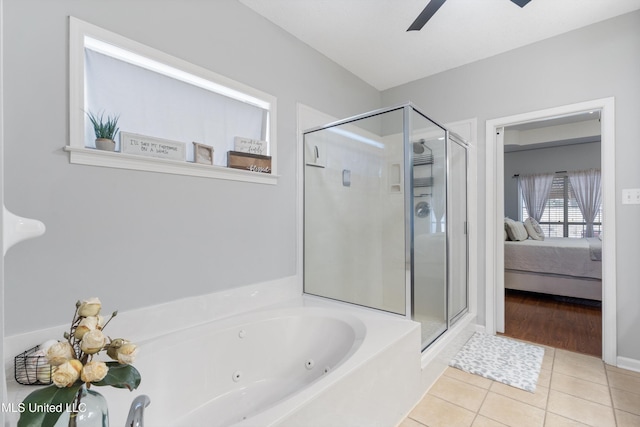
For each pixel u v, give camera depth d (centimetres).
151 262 165
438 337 230
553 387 198
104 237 149
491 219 281
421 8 218
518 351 247
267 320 197
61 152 137
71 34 139
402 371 169
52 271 135
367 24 236
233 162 203
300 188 248
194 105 189
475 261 289
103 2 150
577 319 325
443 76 310
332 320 201
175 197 175
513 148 606
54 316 135
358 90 319
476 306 288
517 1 180
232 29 204
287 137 240
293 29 241
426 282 227
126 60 162
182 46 178
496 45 265
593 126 493
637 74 219
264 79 224
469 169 292
